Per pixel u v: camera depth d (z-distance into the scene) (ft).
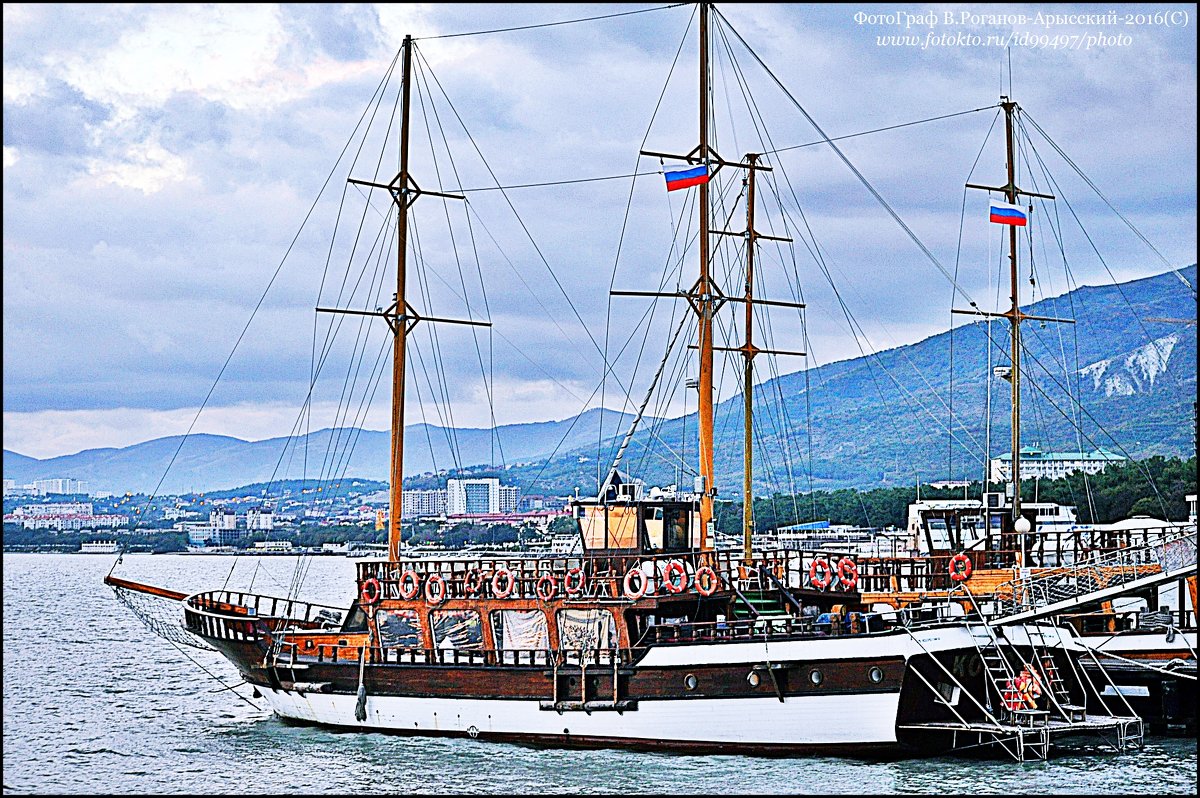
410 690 163.73
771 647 146.00
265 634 174.81
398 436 187.83
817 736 144.77
